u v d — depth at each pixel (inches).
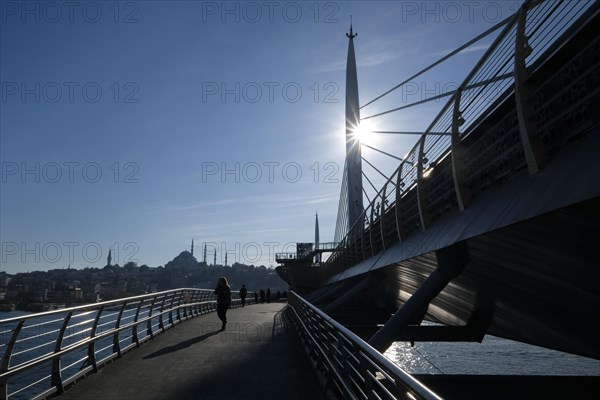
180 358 416.8
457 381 433.1
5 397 232.8
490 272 383.6
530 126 258.1
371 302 1286.9
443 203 441.7
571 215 214.5
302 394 292.0
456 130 381.7
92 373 350.6
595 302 302.8
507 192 294.8
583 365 1727.4
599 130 211.2
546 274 305.0
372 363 175.6
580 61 221.9
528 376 432.5
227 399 278.7
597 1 215.9
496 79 311.9
